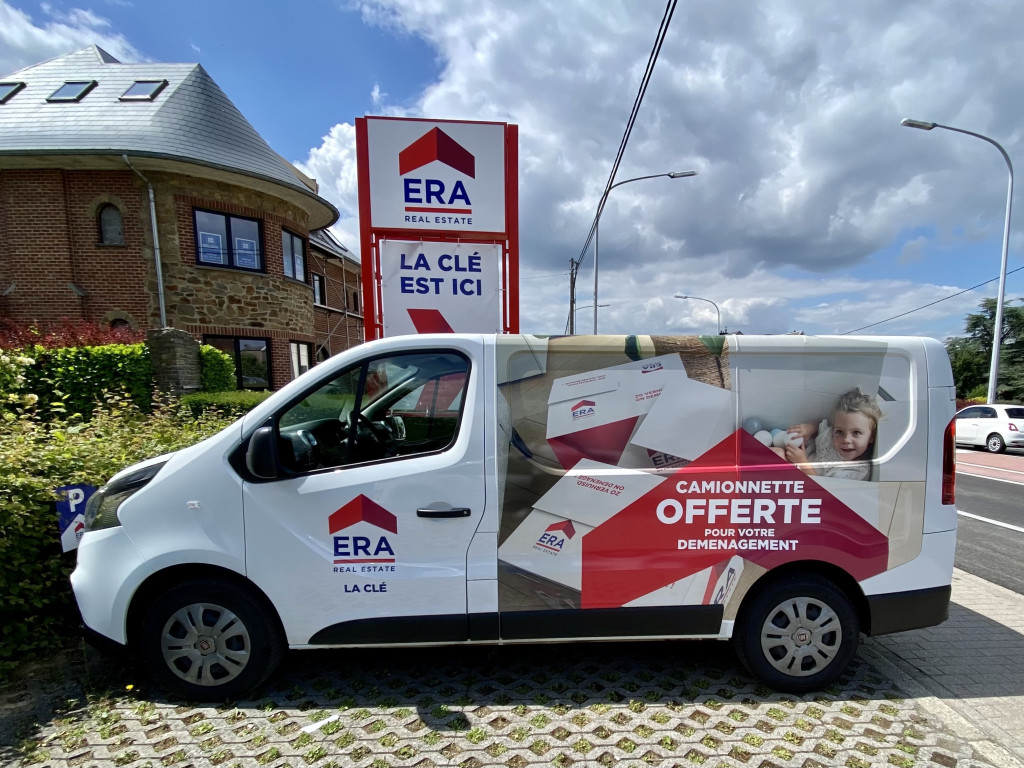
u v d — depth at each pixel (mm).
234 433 2633
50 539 3205
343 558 2598
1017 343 31219
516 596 2660
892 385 2740
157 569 2568
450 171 4996
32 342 8891
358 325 23453
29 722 2490
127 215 11547
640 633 2734
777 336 2732
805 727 2488
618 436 2680
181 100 12555
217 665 2635
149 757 2266
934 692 2797
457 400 2678
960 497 8586
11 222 11359
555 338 2695
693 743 2371
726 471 2682
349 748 2328
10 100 12594
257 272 13148
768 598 2725
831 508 2707
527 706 2635
